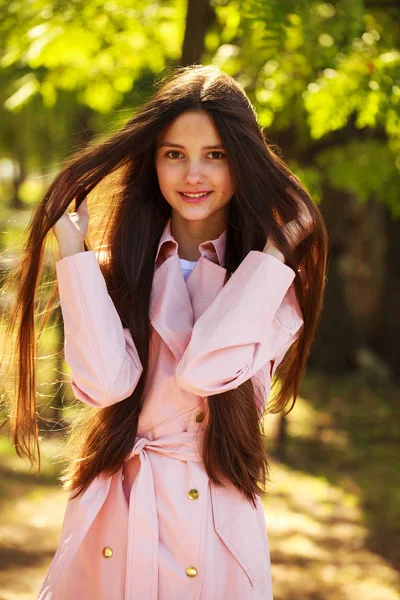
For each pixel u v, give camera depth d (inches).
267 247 96.2
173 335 96.6
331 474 367.9
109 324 93.1
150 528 94.1
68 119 386.6
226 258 102.7
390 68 195.8
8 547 235.8
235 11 193.5
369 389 538.9
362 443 426.6
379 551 269.1
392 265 564.1
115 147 97.0
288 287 94.6
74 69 225.3
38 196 106.7
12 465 318.7
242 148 94.0
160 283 99.2
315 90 194.2
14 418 102.7
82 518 94.8
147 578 93.7
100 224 103.7
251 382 97.3
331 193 491.8
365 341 575.5
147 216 102.3
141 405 97.9
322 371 571.5
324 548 269.9
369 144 263.6
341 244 561.6
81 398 93.4
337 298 569.6
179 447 96.7
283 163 99.3
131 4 215.0
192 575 93.9
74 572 97.8
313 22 190.2
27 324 99.9
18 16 207.9
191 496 95.1
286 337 99.1
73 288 93.1
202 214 97.0
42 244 97.8
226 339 91.2
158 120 95.3
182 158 96.2
